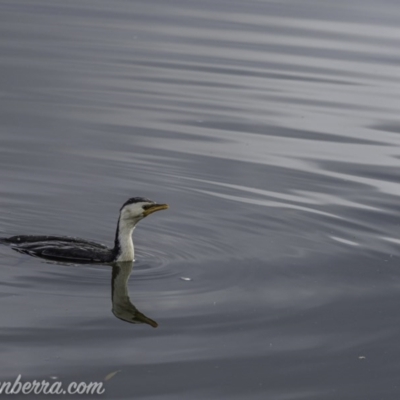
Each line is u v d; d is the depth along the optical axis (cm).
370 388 1120
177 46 3012
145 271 1437
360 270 1504
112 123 2247
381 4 3922
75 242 1480
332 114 2409
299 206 1805
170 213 1730
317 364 1172
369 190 1906
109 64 2759
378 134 2272
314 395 1095
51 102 2377
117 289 1355
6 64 2678
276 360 1174
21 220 1642
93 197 1791
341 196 1867
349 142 2203
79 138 2130
